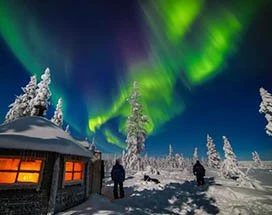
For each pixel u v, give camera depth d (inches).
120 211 367.2
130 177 984.3
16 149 342.3
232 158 1269.7
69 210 376.2
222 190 576.7
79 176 466.0
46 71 1173.7
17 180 351.6
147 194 563.5
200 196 539.8
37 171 359.3
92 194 496.1
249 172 2388.0
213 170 1887.3
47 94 1141.1
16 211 319.0
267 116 1055.0
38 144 357.1
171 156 3447.3
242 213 410.6
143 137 1487.5
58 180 376.2
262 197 519.2
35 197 340.2
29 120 443.8
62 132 474.0
